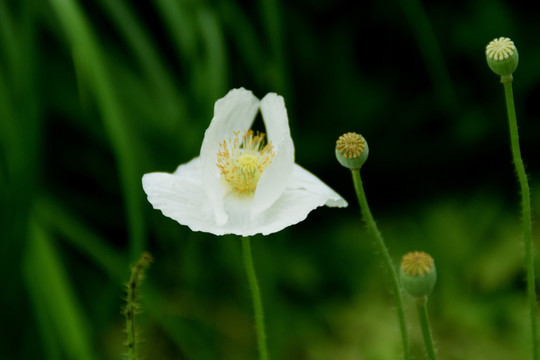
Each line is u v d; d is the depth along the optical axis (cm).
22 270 109
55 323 110
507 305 133
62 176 150
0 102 109
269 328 128
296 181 86
